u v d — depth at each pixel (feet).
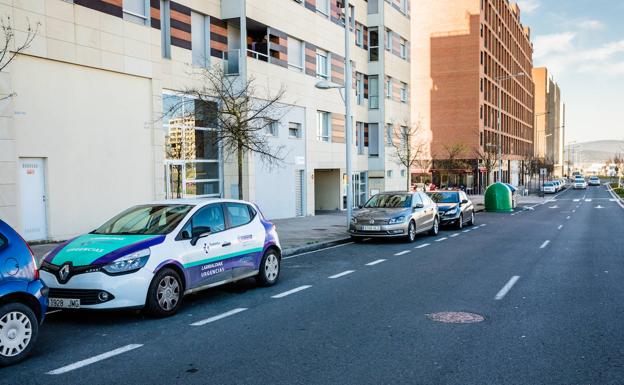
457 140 204.13
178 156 64.75
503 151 248.73
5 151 42.11
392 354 18.69
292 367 17.38
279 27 80.79
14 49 42.63
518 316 24.14
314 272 37.19
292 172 86.22
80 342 20.39
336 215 92.38
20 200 43.96
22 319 18.16
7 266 18.22
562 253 46.91
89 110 50.03
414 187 139.44
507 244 54.34
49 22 45.68
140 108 55.62
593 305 26.37
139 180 55.47
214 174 72.18
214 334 21.42
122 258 22.98
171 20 63.31
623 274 35.70
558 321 23.25
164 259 24.34
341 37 102.63
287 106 83.97
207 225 27.89
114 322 23.40
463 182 205.46
